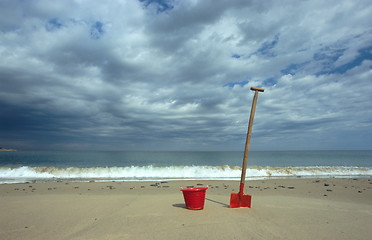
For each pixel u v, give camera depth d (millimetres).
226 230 4977
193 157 58062
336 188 12875
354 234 4926
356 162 41562
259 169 23500
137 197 9164
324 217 6285
